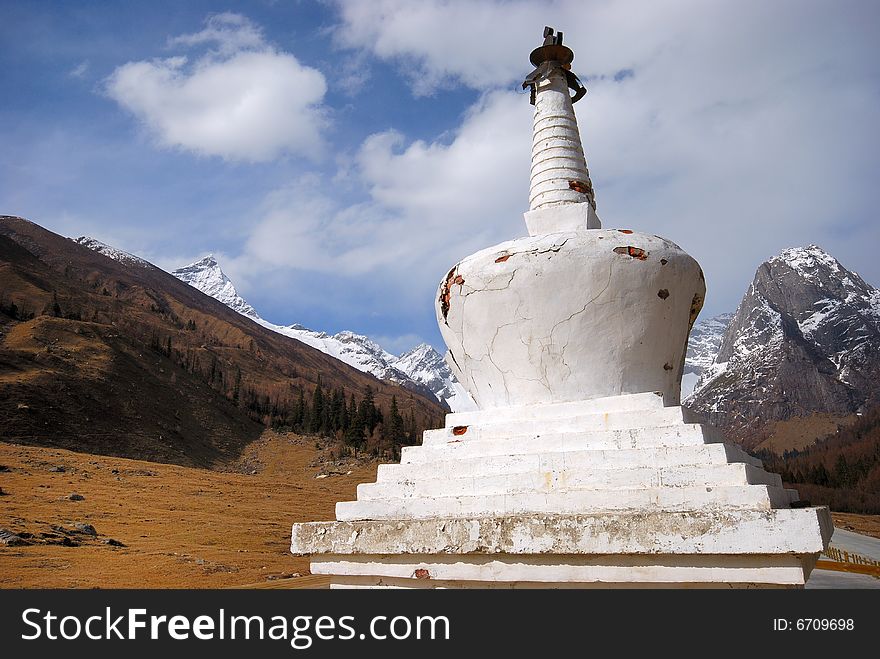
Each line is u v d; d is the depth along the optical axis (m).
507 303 8.89
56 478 58.50
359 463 103.94
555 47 11.51
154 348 148.00
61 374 104.62
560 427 8.29
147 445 96.00
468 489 8.10
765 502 6.64
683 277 8.98
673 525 6.60
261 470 102.88
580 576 6.98
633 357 8.74
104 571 28.45
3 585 24.19
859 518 61.81
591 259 8.57
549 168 10.85
